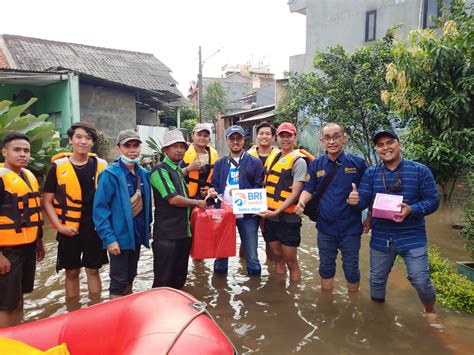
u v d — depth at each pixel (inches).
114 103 721.0
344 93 383.9
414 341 135.6
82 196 168.2
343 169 169.0
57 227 163.8
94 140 173.0
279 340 138.1
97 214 157.9
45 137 382.0
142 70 887.1
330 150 167.9
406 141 290.2
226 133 207.8
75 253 171.3
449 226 287.1
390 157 148.8
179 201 164.6
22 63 735.1
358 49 392.2
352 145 411.8
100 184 159.2
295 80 457.1
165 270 169.5
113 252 156.1
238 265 222.1
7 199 146.0
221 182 201.8
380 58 371.9
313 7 580.1
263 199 185.0
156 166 170.2
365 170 165.8
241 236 200.2
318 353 129.4
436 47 244.8
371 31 518.9
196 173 213.3
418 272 147.4
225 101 1407.5
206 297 176.4
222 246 177.0
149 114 954.7
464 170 282.8
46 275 206.7
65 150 419.2
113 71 830.5
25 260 154.9
